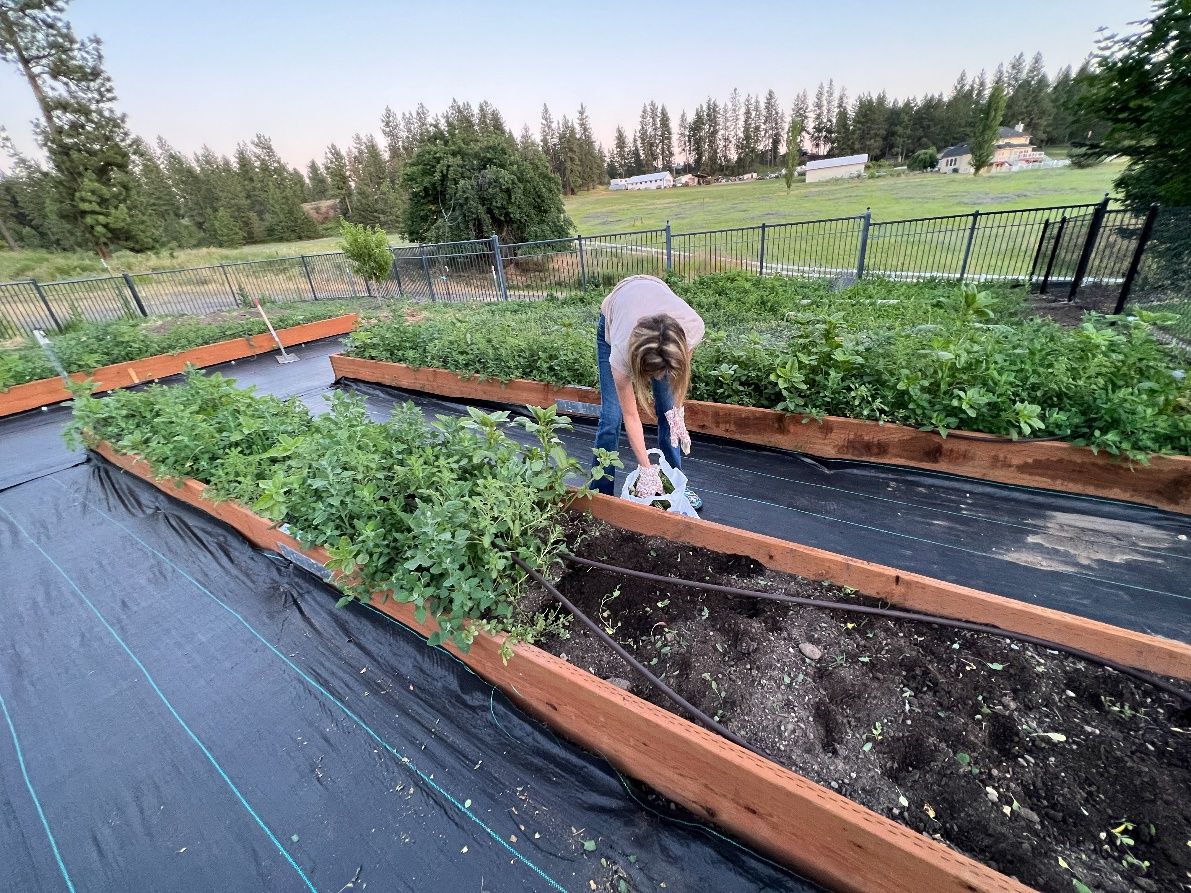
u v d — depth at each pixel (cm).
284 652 249
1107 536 273
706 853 158
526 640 197
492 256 1588
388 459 271
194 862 170
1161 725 156
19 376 734
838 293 955
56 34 2233
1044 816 139
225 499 323
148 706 229
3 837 182
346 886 160
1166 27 571
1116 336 313
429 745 199
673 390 245
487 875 159
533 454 269
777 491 346
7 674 254
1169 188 636
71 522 398
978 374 330
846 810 129
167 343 905
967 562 269
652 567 238
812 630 197
